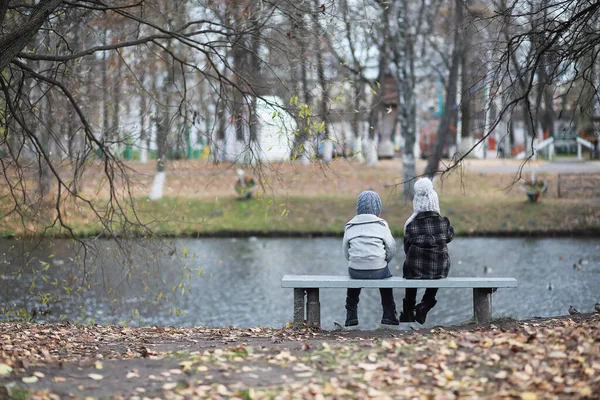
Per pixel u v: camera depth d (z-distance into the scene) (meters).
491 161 48.88
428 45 43.69
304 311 10.91
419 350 7.52
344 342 8.62
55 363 7.61
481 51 12.25
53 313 16.48
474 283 10.17
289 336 9.93
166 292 19.47
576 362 6.71
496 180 38.91
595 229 30.86
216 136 15.69
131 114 16.38
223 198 33.91
